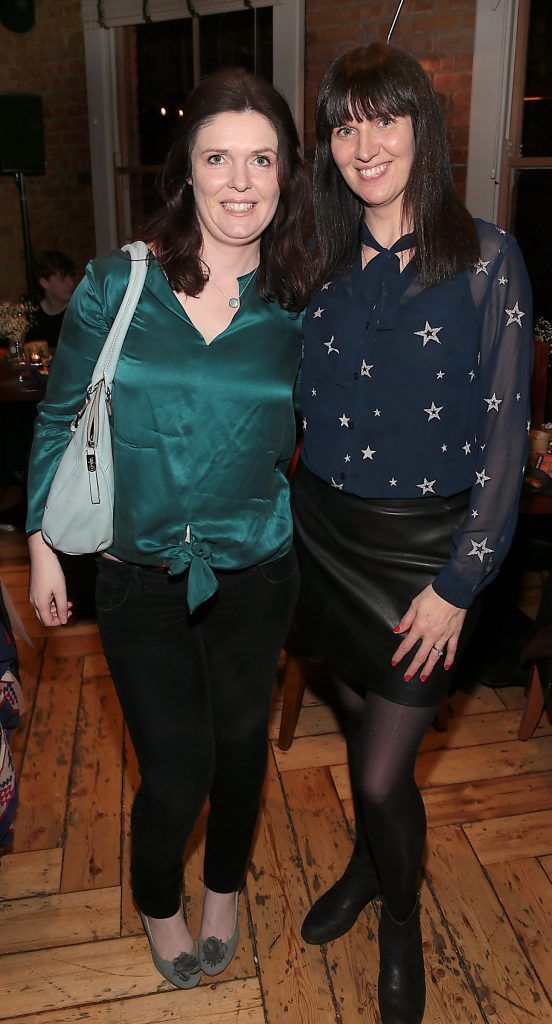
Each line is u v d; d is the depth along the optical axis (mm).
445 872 2059
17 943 1862
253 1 4434
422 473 1469
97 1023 1692
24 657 2945
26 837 2145
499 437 1397
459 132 4055
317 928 1862
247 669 1550
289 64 4418
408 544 1510
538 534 2957
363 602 1556
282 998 1749
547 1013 1721
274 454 1463
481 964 1826
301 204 1405
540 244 4023
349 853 2115
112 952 1847
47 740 2510
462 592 1434
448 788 2344
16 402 4008
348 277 1471
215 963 1773
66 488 1377
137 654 1479
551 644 2260
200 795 1542
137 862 1626
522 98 3896
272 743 2539
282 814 2242
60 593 1501
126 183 5465
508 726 2637
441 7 3918
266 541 1487
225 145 1285
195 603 1380
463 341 1387
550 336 3596
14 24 5590
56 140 5746
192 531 1425
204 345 1360
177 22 4840
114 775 2367
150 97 5152
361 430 1479
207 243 1371
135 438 1382
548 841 2156
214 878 1756
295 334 1473
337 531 1583
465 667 2855
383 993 1685
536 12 3756
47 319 4703
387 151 1334
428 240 1354
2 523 4113
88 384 1385
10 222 6156
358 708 1766
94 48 5164
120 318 1326
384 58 1315
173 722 1490
